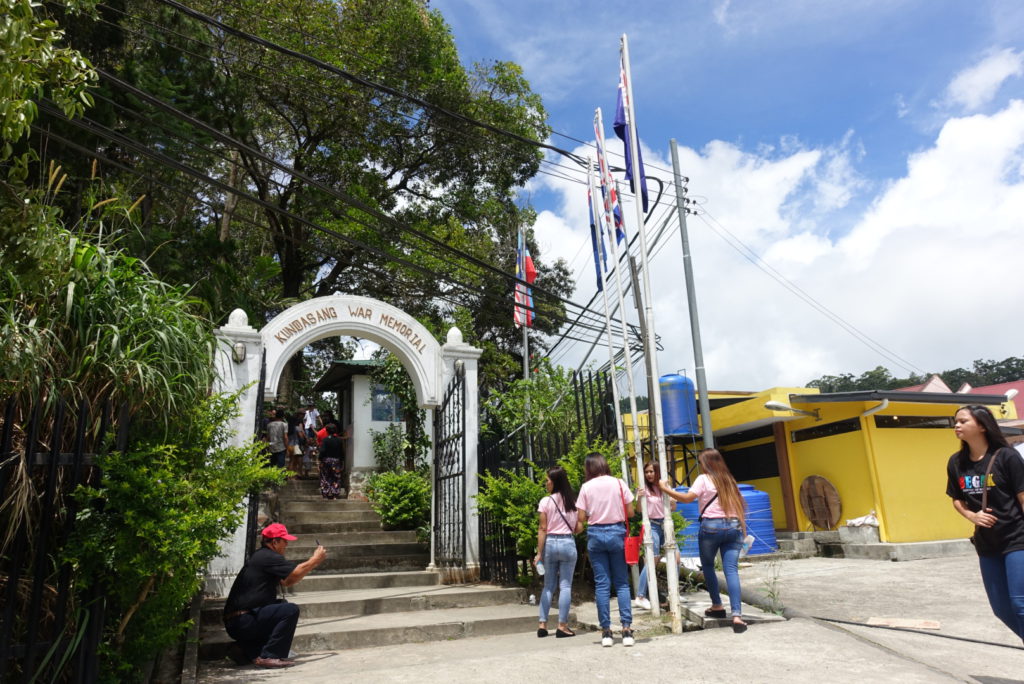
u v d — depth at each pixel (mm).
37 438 4297
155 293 4984
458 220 23656
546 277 27781
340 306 10148
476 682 4809
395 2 20531
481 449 10125
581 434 9172
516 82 22812
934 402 14672
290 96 20094
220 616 7312
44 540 3898
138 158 12391
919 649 5730
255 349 9398
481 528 9766
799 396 14695
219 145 15742
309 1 19203
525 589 8875
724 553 6480
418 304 22531
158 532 4449
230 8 17234
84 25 10055
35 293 4184
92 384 4531
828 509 15422
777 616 6992
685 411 14977
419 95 20984
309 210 21406
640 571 8586
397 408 16484
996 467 4207
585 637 6801
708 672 4836
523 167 23297
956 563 12133
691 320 15461
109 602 4609
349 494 15414
